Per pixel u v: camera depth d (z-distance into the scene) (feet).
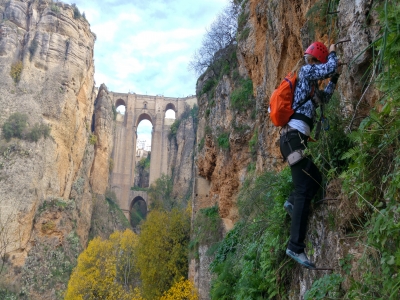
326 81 19.22
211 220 68.90
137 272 120.47
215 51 95.04
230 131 63.05
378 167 9.71
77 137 219.20
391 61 8.62
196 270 70.28
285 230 15.75
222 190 65.77
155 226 98.17
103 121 255.91
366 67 12.44
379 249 8.27
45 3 227.61
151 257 92.63
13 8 217.97
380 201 9.59
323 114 12.53
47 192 186.80
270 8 34.50
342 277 10.36
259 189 24.59
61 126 203.82
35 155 183.52
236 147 59.77
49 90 205.36
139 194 263.29
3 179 169.99
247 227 27.14
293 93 12.35
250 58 48.39
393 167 9.27
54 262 169.17
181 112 302.25
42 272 162.50
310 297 10.84
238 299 20.72
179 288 74.02
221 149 67.97
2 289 145.07
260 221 21.24
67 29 225.15
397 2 8.60
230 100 68.85
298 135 11.89
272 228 17.34
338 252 11.07
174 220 98.22
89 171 234.17
